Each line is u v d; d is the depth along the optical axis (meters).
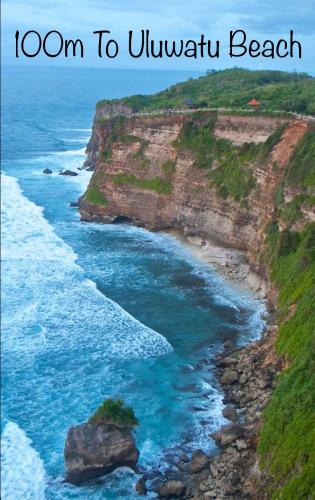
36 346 46.12
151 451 34.50
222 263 63.69
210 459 33.16
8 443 35.56
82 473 32.72
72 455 32.72
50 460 34.41
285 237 51.41
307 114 68.94
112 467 32.94
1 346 45.91
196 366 43.44
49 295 55.44
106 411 33.91
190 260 65.50
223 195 65.56
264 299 53.97
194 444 34.94
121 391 40.53
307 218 50.72
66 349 45.81
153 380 41.72
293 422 29.84
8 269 61.59
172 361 44.16
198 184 70.19
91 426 33.47
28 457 34.56
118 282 59.09
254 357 42.34
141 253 67.69
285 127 61.50
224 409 37.47
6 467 33.69
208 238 67.31
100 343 46.75
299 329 38.91
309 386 31.47
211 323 49.97
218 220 65.75
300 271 46.75
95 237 73.81
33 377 42.19
